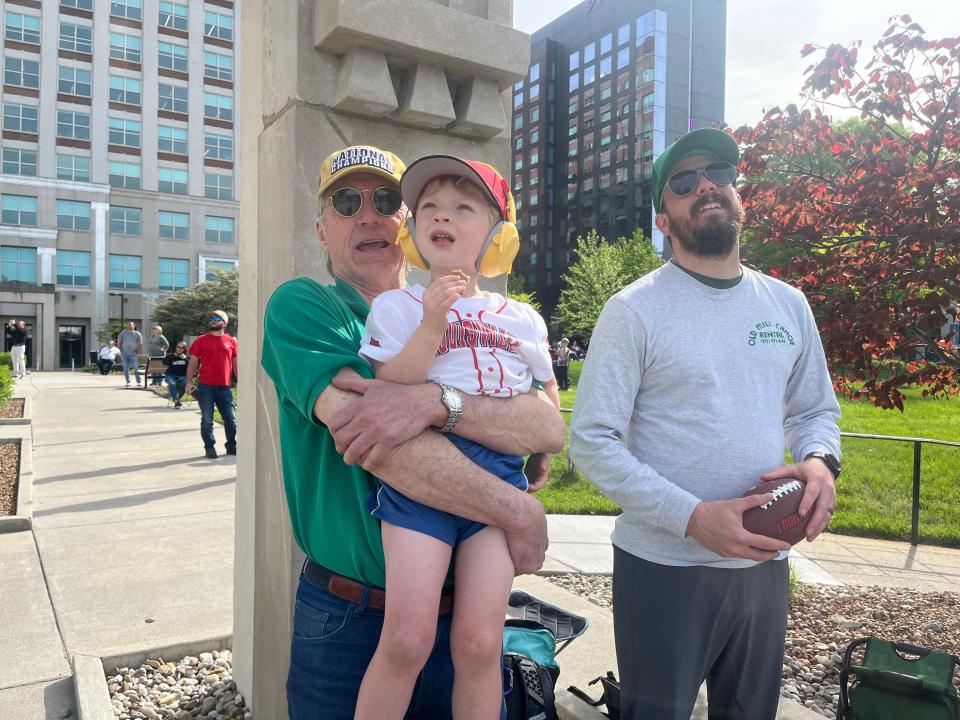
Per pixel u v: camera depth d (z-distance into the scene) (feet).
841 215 11.47
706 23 262.26
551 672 7.77
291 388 5.17
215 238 186.91
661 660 6.48
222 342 29.71
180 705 9.89
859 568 17.26
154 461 28.94
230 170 188.75
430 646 4.64
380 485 5.07
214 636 11.68
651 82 249.34
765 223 12.34
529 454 5.48
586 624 9.09
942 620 13.38
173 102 181.06
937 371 11.47
